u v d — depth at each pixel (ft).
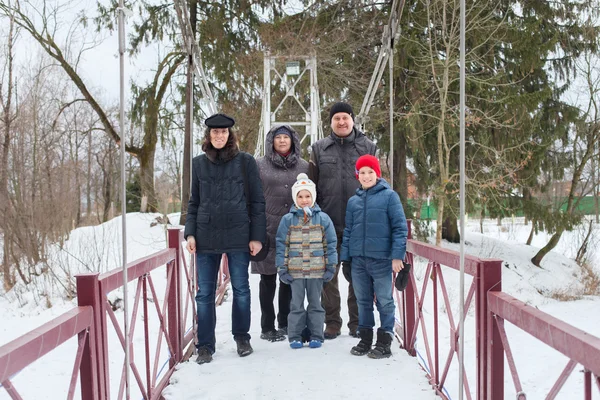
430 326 20.86
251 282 23.65
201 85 17.46
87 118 72.43
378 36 44.73
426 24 42.86
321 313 11.99
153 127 60.23
